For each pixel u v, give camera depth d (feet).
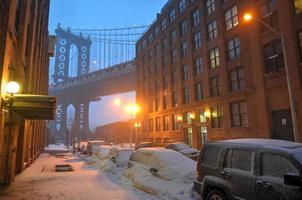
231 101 92.99
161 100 152.76
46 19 113.91
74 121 432.66
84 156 108.99
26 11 49.34
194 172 31.27
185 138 126.41
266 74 76.48
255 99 82.02
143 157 39.99
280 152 18.17
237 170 20.80
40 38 86.63
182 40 133.80
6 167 41.73
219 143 23.76
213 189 22.95
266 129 75.36
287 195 16.56
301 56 66.44
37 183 41.83
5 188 37.73
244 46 88.89
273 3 75.97
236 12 95.04
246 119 87.15
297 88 65.72
